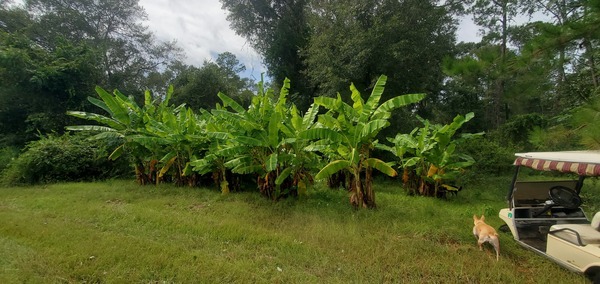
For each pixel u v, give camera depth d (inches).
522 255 172.9
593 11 136.6
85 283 134.1
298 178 293.9
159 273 142.0
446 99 995.9
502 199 320.2
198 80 852.0
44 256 154.9
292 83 692.7
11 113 633.0
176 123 358.6
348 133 249.9
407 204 282.5
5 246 166.7
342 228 209.2
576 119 153.5
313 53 550.0
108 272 141.6
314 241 187.6
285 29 697.0
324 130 245.4
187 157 378.3
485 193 348.2
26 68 585.6
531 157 184.4
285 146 299.3
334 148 272.7
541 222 187.8
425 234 200.5
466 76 183.0
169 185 379.9
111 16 989.2
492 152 438.9
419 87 518.0
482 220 191.0
